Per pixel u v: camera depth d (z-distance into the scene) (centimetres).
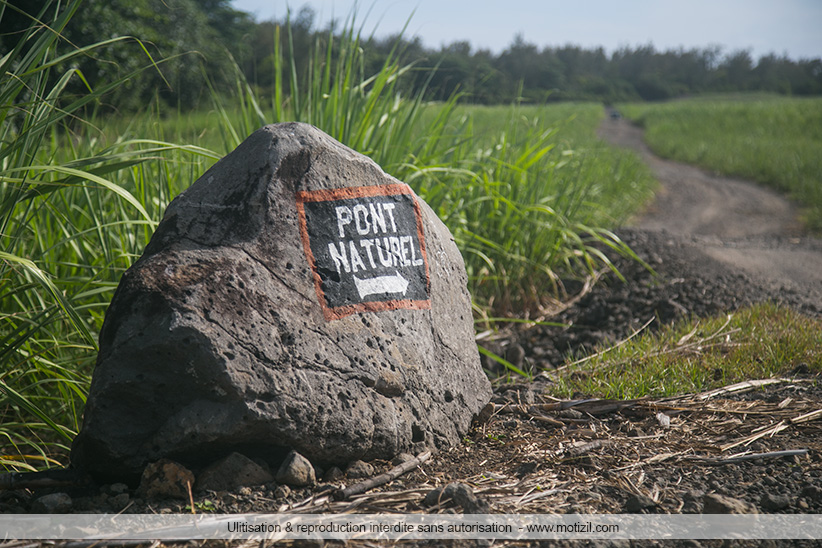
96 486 192
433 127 454
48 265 295
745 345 350
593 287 566
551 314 518
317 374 195
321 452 195
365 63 430
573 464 217
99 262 328
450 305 258
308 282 203
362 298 216
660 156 2423
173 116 406
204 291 180
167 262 183
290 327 193
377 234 227
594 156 941
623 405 270
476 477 206
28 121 227
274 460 197
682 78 9894
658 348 361
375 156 381
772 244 884
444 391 242
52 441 295
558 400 289
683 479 204
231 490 184
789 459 217
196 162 346
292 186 207
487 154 550
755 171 1727
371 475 202
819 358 320
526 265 540
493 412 261
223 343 176
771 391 288
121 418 178
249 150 208
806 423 251
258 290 190
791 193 1436
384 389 213
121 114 393
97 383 175
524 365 423
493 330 479
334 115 370
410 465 209
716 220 1170
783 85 10062
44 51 216
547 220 568
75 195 355
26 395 267
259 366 182
